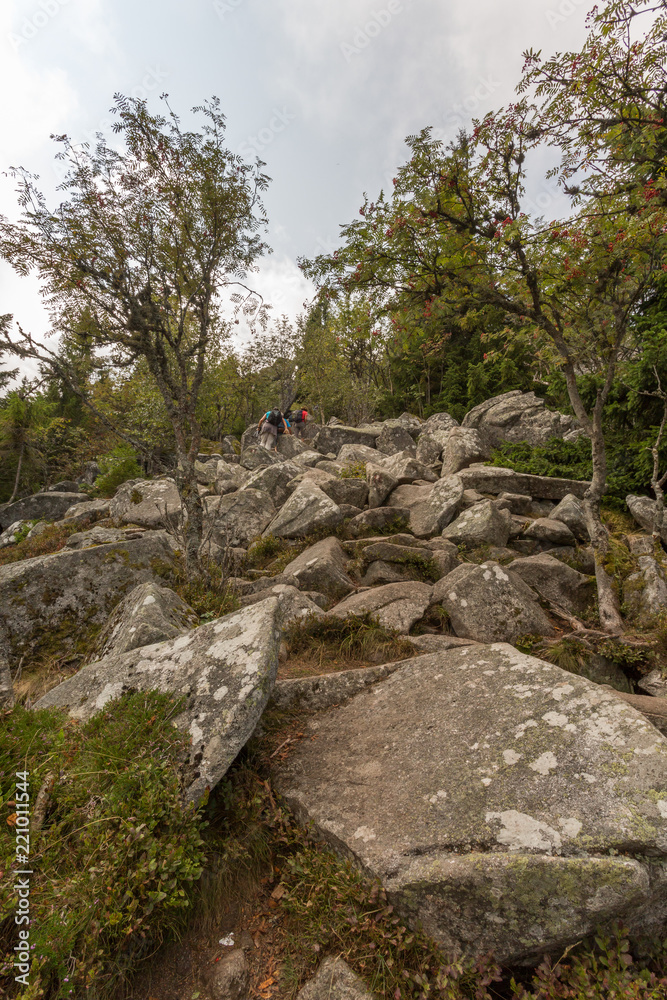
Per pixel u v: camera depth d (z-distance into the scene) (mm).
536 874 2340
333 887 2658
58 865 2559
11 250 6160
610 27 5926
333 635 5859
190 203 7051
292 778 3379
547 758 2914
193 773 2992
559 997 2158
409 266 6922
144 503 10344
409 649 5480
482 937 2395
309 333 25078
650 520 8094
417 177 6402
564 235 6414
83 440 22234
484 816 2701
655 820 2412
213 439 21906
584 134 6406
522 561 7270
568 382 7438
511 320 8094
